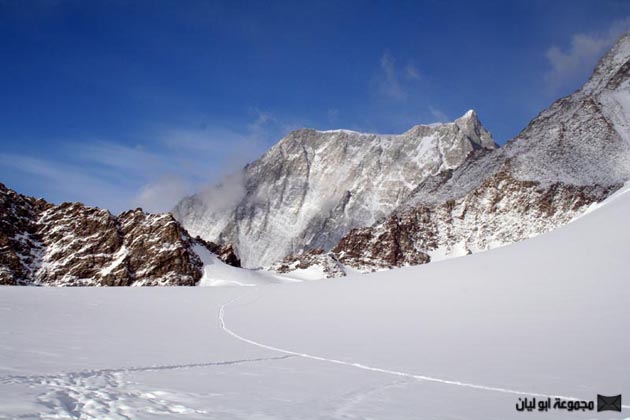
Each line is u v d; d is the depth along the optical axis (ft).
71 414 33.60
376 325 97.19
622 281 94.02
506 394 46.52
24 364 52.11
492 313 92.38
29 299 160.15
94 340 77.20
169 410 36.63
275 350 73.56
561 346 66.90
